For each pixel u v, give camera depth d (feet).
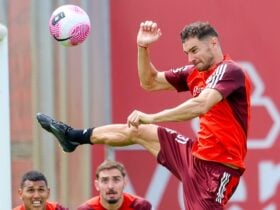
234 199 107.34
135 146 104.73
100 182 83.25
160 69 106.32
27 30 104.32
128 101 105.70
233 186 65.92
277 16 108.68
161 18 106.22
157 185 105.29
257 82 108.17
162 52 106.22
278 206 107.96
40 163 103.71
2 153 67.15
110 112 105.50
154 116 63.36
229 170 65.26
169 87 69.92
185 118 63.21
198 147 66.18
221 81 63.67
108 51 105.50
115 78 105.70
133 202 85.56
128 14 105.70
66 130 68.39
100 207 84.17
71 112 104.99
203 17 106.93
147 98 105.91
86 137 68.18
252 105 108.47
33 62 104.47
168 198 105.60
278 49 108.47
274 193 107.96
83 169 104.22
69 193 104.06
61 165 104.06
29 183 83.41
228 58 65.41
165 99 106.22
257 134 108.17
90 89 105.19
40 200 83.66
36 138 103.86
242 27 107.65
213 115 65.10
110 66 105.60
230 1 107.34
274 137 108.58
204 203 65.46
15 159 103.40
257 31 107.96
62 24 67.15
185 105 63.21
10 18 103.86
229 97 64.64
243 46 107.76
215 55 64.69
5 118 67.21
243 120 65.16
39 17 104.37
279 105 108.78
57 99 104.88
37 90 104.47
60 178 103.96
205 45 64.28
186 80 68.69
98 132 68.13
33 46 104.37
